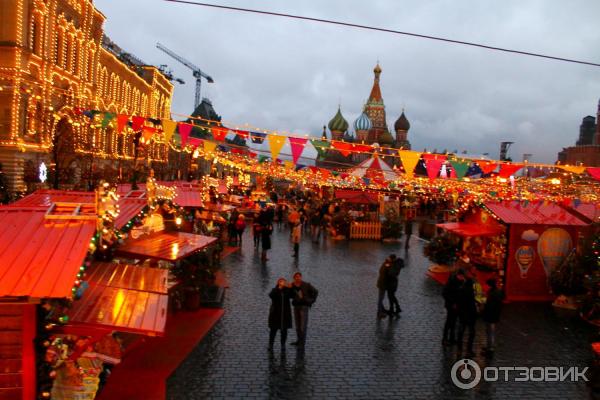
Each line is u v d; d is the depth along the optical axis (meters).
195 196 19.06
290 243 29.16
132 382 9.95
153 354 11.35
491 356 12.23
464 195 22.55
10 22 33.66
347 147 13.29
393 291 15.12
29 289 6.35
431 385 10.53
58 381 7.45
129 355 11.22
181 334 12.70
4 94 33.69
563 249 18.25
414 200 49.47
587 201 20.45
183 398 9.42
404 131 98.19
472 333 12.37
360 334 13.46
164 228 15.22
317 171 28.11
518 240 18.05
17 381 6.84
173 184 21.69
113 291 8.40
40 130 36.41
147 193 12.55
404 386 10.41
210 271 15.11
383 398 9.84
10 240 7.53
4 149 33.84
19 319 6.80
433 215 47.91
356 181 31.94
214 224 25.39
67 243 7.52
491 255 19.86
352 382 10.48
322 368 11.11
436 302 17.11
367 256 25.77
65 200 12.25
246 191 54.03
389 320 14.82
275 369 10.93
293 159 12.80
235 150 27.81
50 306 6.74
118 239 10.16
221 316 14.41
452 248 21.05
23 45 34.44
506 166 13.99
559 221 18.06
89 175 35.97
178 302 14.47
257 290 17.52
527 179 27.08
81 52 43.97
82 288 7.74
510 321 15.35
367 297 17.34
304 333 12.09
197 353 11.62
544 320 15.58
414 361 11.76
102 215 8.18
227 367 10.92
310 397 9.72
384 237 31.98
